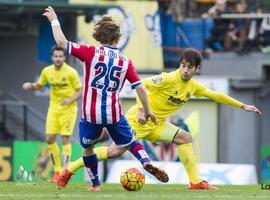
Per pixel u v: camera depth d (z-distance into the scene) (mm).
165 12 64500
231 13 63312
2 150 51938
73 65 59594
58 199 25250
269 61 62812
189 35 64500
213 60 63594
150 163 27734
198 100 60406
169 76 30656
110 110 27281
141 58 63125
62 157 41656
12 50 62469
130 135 27875
